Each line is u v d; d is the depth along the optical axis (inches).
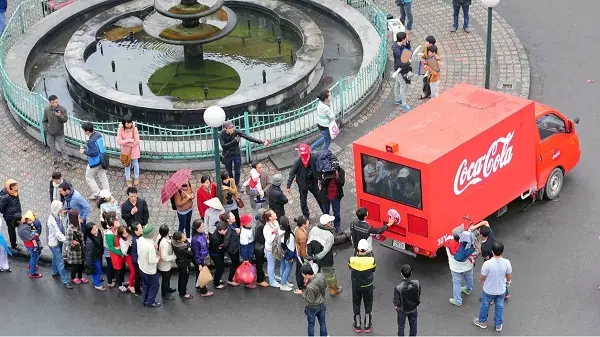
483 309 715.4
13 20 1127.0
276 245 753.6
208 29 1027.9
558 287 762.8
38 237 781.9
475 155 761.6
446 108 801.6
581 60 1078.4
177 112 935.0
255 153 927.7
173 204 806.5
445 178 743.7
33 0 1234.0
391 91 1038.4
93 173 871.1
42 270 808.3
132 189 779.4
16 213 800.3
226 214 754.2
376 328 730.2
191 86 1017.5
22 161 940.0
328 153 807.7
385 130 779.4
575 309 740.0
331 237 743.7
